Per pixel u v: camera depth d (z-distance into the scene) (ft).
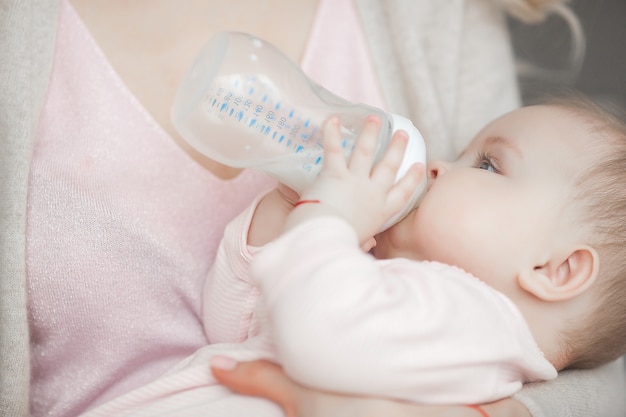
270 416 2.79
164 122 3.65
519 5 5.00
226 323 3.33
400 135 2.98
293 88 3.01
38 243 3.20
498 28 4.96
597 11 7.04
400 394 2.59
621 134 3.40
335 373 2.51
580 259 3.17
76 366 3.34
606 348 3.42
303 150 2.99
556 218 3.22
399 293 2.68
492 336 2.78
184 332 3.45
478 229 3.21
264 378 2.76
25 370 3.05
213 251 3.58
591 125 3.43
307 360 2.51
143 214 3.36
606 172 3.26
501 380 2.89
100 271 3.25
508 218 3.21
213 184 3.59
